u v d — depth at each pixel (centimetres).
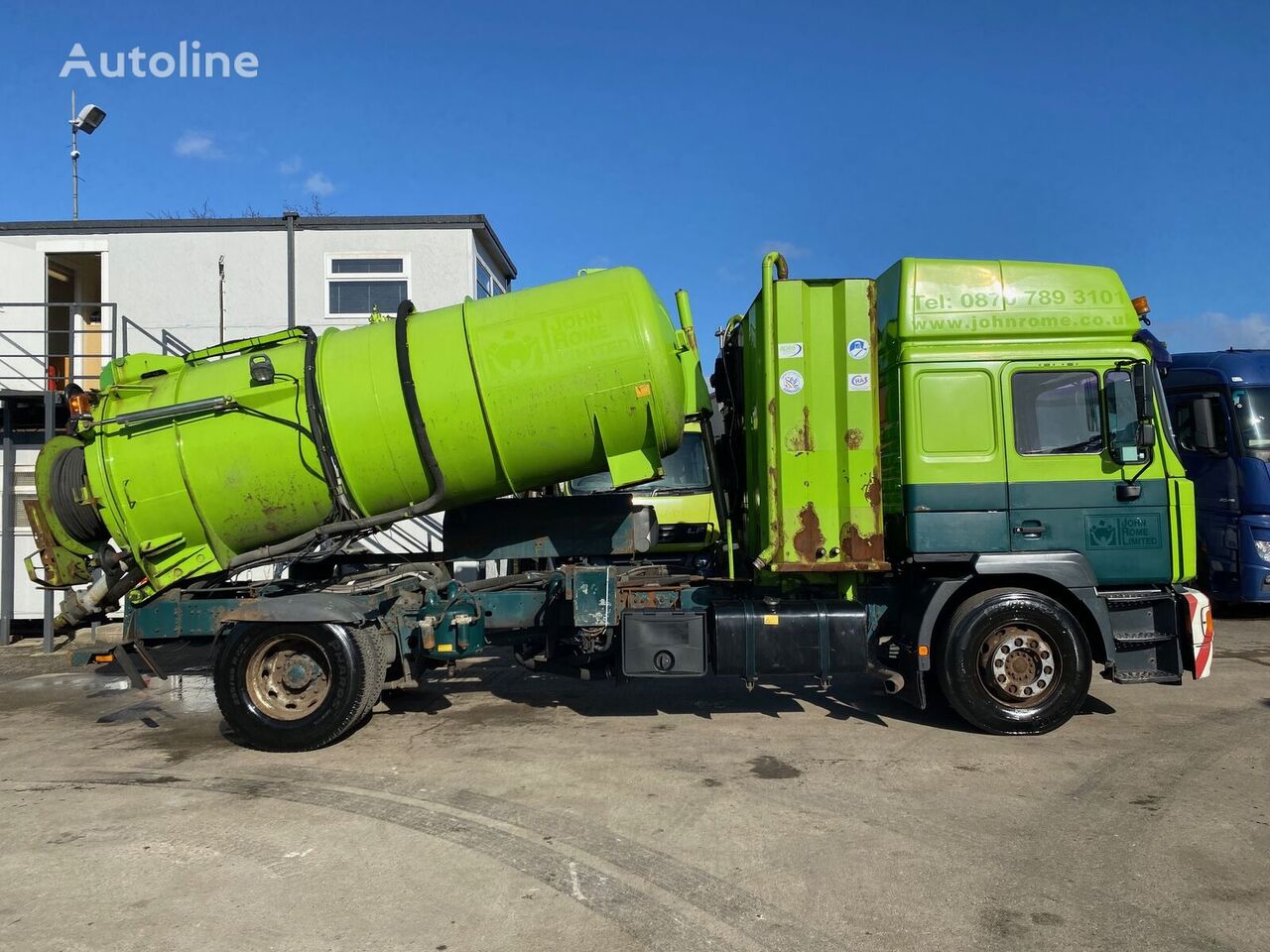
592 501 715
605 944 340
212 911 369
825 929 350
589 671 696
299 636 612
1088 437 639
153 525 648
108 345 1366
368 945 340
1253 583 1134
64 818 481
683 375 667
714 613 641
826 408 641
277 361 662
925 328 639
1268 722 658
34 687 862
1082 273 649
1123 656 633
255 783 540
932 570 660
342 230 1362
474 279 1386
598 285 654
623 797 504
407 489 662
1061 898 375
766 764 565
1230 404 1164
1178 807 482
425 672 802
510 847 434
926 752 588
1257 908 366
